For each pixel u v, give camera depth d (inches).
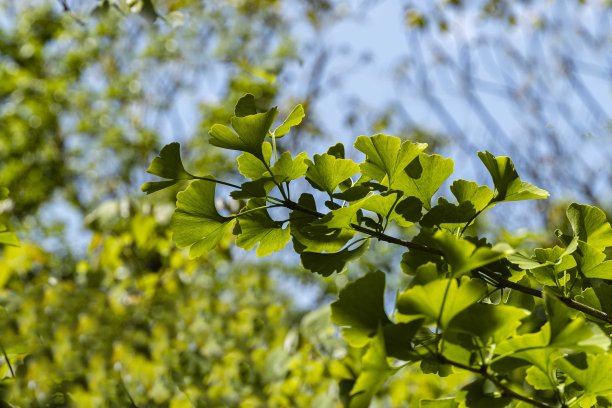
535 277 57.4
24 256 127.5
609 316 56.0
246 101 56.5
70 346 113.2
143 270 142.3
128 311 129.6
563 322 49.8
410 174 56.2
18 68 387.5
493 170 56.2
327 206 55.2
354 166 55.3
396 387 111.0
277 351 110.2
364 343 50.4
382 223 55.3
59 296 123.9
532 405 52.1
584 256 57.1
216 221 55.4
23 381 73.5
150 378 109.0
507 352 50.9
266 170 55.5
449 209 55.3
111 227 139.2
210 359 117.8
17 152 365.7
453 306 49.7
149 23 92.0
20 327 112.5
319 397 98.0
